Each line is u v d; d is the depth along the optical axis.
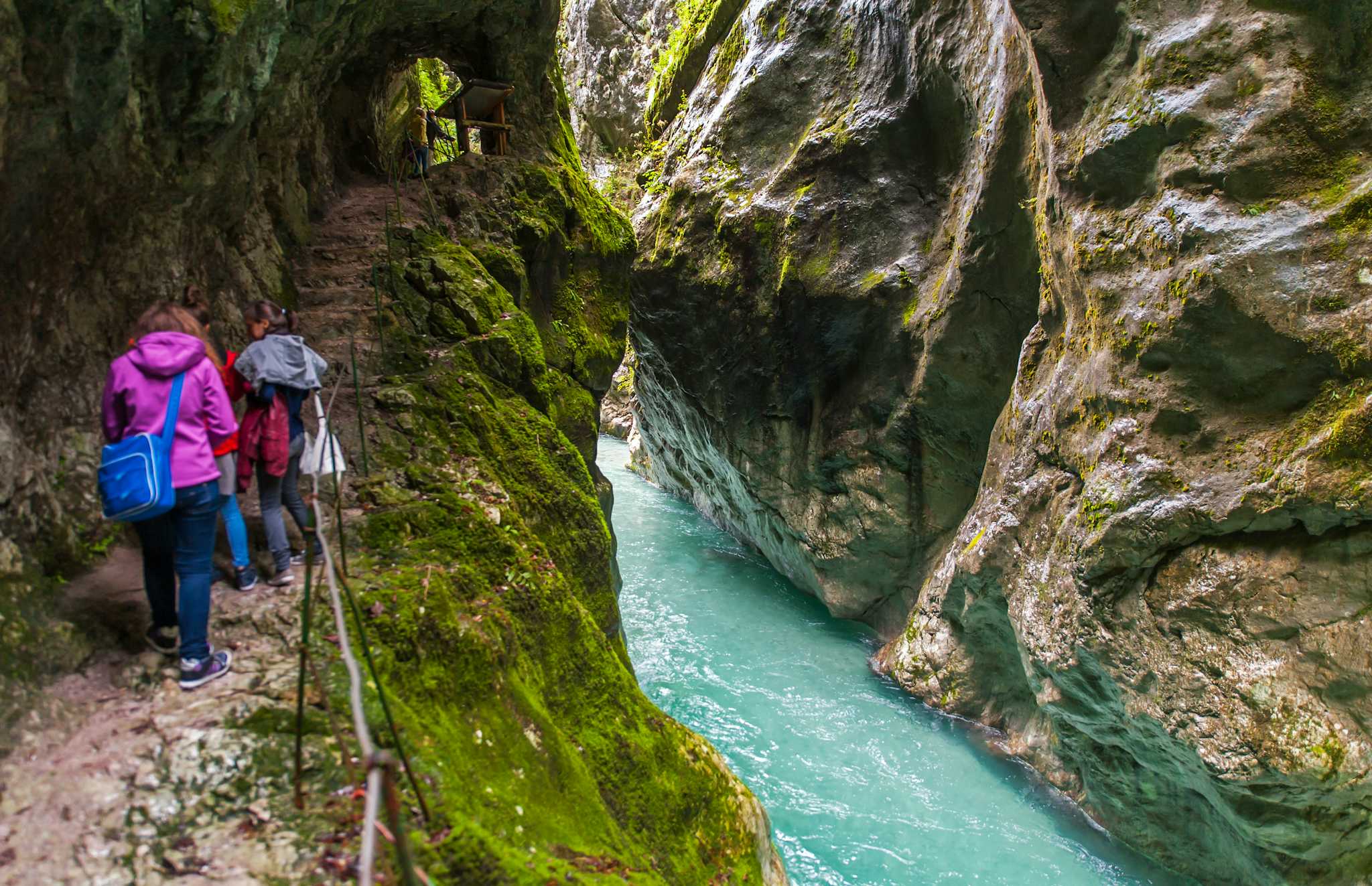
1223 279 5.88
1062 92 7.14
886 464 11.95
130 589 4.15
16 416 4.04
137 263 5.09
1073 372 7.48
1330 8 5.64
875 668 11.48
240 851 2.88
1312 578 5.70
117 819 2.89
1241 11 5.97
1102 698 7.16
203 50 4.46
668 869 5.04
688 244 14.44
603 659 5.81
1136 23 6.48
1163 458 6.36
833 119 12.45
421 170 10.44
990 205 9.20
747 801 6.13
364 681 3.74
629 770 5.34
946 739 9.66
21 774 2.97
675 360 15.57
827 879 7.39
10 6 3.17
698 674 11.34
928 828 8.11
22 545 3.80
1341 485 5.41
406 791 3.31
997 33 8.92
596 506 7.25
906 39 11.18
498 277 8.98
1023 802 8.53
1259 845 6.30
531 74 11.12
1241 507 5.87
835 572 13.02
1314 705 5.64
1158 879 7.39
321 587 4.36
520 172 10.16
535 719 4.65
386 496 5.45
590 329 10.73
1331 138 5.67
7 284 3.90
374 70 10.71
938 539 11.58
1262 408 5.94
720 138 14.13
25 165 3.66
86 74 3.77
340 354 6.88
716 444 15.72
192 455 3.54
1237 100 5.96
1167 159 6.33
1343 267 5.50
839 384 12.62
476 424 6.59
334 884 2.83
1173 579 6.32
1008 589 8.47
